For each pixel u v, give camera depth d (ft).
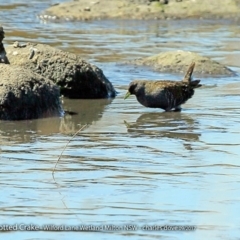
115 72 188.65
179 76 187.11
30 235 82.12
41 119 141.90
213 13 296.51
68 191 97.66
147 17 291.58
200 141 125.49
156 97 149.79
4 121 138.92
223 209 91.56
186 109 151.64
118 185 100.58
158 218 88.07
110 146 121.29
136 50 220.43
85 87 162.61
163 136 129.18
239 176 105.81
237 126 136.98
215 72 189.26
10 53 165.07
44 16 288.30
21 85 142.00
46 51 164.96
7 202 92.79
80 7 295.69
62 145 121.39
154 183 101.81
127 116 145.79
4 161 111.14
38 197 94.99
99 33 254.68
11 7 312.09
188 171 107.65
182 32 261.85
